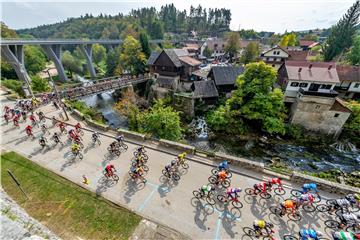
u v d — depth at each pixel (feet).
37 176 41.42
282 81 106.52
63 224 30.76
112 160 47.57
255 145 88.12
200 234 29.58
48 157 48.62
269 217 32.12
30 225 27.61
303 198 31.71
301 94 89.66
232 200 34.30
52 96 92.84
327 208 32.99
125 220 31.71
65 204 34.55
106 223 31.14
